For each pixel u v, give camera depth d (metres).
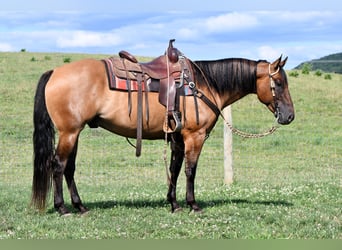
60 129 6.39
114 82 6.43
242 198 8.23
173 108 6.54
